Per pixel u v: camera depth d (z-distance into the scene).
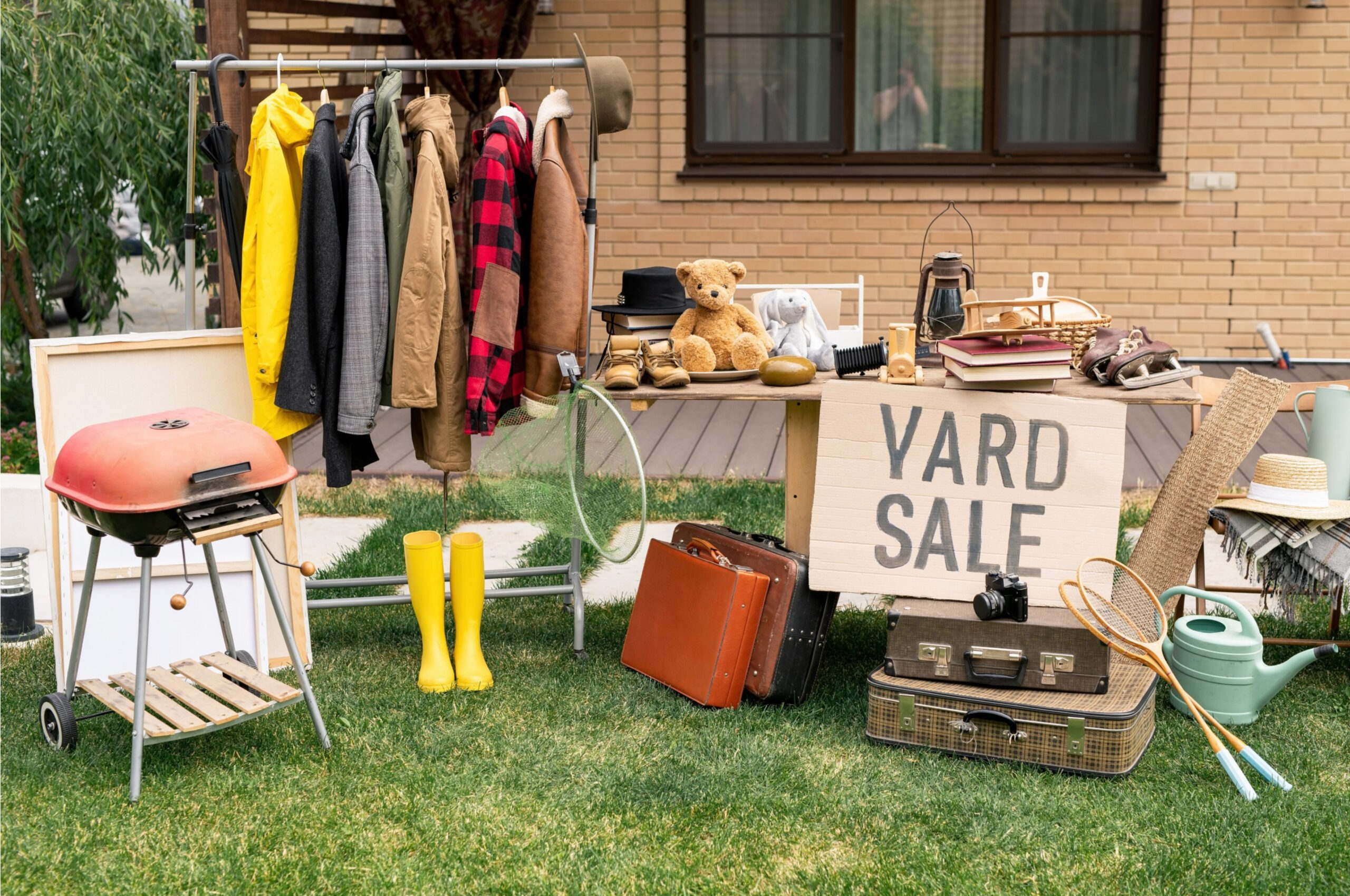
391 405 3.60
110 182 6.27
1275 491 3.38
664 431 6.32
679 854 2.68
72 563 3.42
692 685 3.41
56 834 2.74
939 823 2.78
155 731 2.93
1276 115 7.19
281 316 3.40
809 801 2.88
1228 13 7.11
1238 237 7.34
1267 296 7.39
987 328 3.39
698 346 3.48
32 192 6.39
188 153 3.81
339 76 6.61
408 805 2.88
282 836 2.75
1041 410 3.23
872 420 3.30
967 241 7.46
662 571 3.58
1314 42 7.09
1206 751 3.09
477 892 2.55
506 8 6.69
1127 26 7.30
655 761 3.08
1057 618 3.10
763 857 2.66
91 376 3.41
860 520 3.30
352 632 3.98
